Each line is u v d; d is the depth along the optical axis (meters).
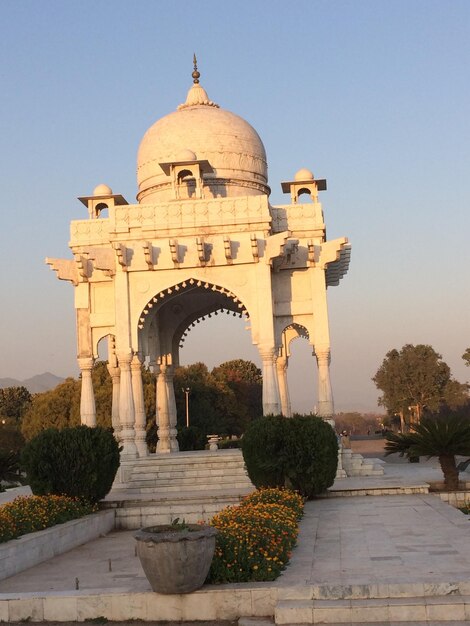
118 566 12.98
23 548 13.11
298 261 25.23
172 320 30.05
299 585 9.23
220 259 24.28
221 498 19.50
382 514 15.80
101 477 18.50
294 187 26.38
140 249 24.56
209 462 23.75
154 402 53.09
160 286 24.48
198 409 63.97
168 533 9.30
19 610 9.41
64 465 18.14
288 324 25.03
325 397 24.34
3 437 57.16
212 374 75.31
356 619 8.67
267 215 24.33
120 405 24.16
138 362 24.70
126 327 24.39
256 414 86.31
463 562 10.16
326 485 19.08
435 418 20.20
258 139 29.34
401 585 9.03
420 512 15.77
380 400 84.06
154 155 28.38
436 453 19.72
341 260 28.08
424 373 79.06
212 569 9.70
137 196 29.50
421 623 8.54
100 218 26.28
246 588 9.25
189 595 9.23
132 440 23.97
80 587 11.21
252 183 28.38
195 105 29.94
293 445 18.89
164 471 23.52
